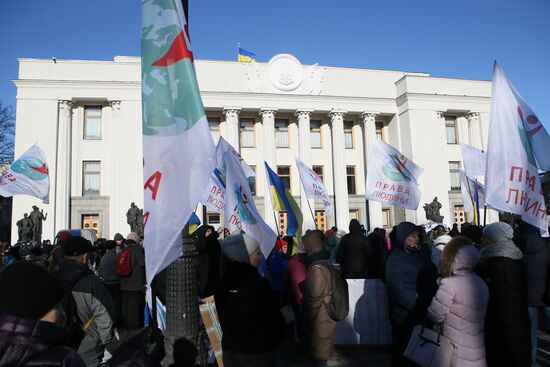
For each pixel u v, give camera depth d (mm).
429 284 4125
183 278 3553
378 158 8875
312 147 34031
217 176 7867
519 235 5625
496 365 3838
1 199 33594
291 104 32000
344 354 6309
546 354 6035
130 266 8062
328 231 10844
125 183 28234
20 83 28000
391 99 34250
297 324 5809
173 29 3320
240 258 3402
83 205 28594
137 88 29328
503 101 5391
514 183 5238
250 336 3207
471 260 3416
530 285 5133
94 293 4070
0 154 33594
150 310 5582
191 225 8766
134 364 2168
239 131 32719
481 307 3357
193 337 3520
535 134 5391
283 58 32375
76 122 29438
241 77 31656
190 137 3109
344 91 33594
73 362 1761
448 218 32656
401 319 4141
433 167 32812
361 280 6941
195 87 3217
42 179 9930
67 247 4164
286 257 7945
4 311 1683
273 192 8586
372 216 32375
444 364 3330
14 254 8344
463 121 35312
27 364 1629
